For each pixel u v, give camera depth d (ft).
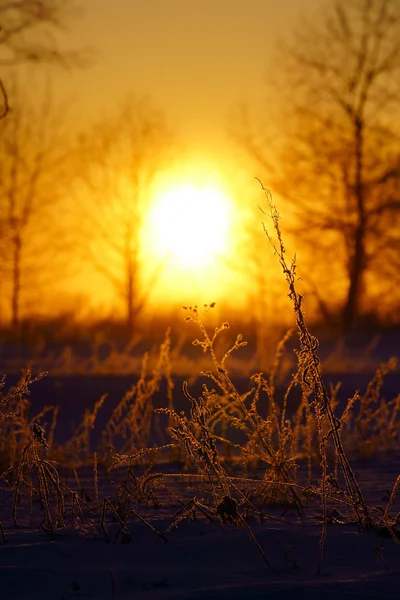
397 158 174.29
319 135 174.40
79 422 64.23
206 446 24.67
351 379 95.14
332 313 179.22
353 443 48.37
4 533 23.86
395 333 176.96
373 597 16.31
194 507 24.95
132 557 20.29
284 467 27.86
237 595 16.61
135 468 39.14
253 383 84.43
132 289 197.16
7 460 36.88
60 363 119.14
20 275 194.90
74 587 17.75
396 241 176.14
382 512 24.29
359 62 173.58
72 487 33.73
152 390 42.24
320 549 18.84
